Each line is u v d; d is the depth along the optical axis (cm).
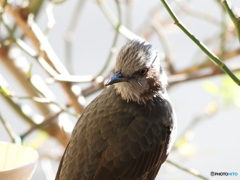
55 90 321
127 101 270
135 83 269
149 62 269
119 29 276
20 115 282
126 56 268
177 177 292
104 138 268
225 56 281
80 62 329
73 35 284
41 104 284
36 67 312
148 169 270
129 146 268
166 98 271
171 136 271
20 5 277
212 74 279
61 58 333
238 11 278
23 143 278
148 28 293
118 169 268
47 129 281
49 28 277
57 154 289
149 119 270
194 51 322
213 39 284
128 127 269
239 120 323
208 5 304
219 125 322
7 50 284
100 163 268
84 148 268
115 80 268
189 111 315
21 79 284
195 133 318
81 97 276
